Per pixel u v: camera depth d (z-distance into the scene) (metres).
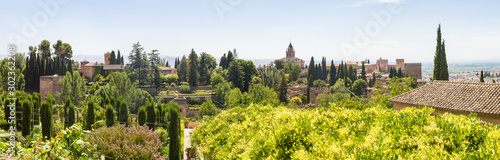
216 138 14.41
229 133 13.71
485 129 6.31
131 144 18.03
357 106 34.88
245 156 8.92
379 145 5.73
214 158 13.78
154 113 30.11
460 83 23.45
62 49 120.88
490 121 19.31
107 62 140.38
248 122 13.48
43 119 24.98
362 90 100.88
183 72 125.00
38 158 7.11
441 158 5.12
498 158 4.79
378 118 8.27
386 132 6.68
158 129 27.47
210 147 14.19
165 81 119.50
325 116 9.05
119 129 18.78
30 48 81.25
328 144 6.67
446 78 46.78
